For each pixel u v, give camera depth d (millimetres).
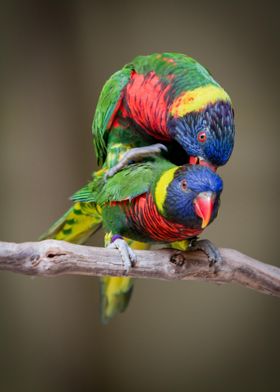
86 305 12727
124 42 12312
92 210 8766
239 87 12648
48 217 12641
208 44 12547
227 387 12359
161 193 6996
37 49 12219
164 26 12406
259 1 12508
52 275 6988
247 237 12805
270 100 12680
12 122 12352
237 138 12766
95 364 12594
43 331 12578
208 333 12680
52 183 12625
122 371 12586
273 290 7844
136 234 7812
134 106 9016
